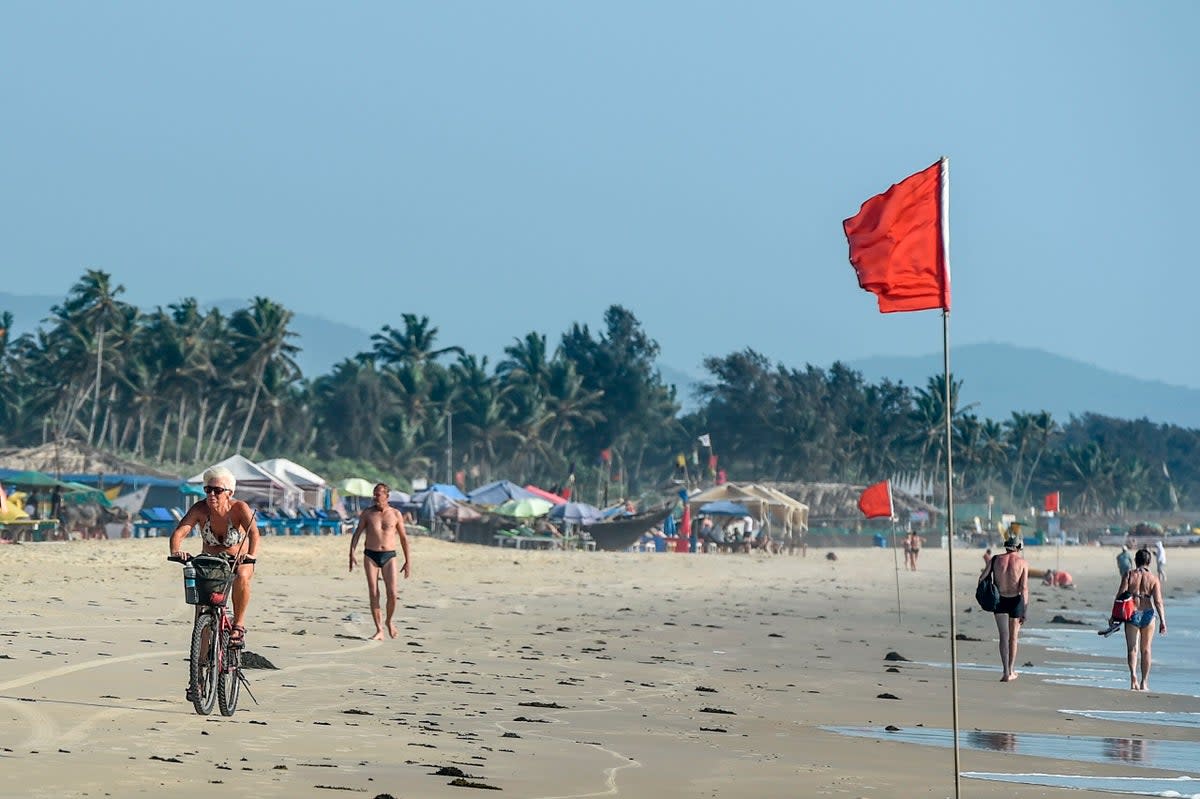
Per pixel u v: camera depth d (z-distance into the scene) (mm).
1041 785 29297
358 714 34281
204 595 31578
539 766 27562
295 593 89250
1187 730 41250
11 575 91312
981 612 102438
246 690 37094
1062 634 84625
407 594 95688
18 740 26062
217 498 32500
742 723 37875
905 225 33156
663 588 122812
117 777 22531
